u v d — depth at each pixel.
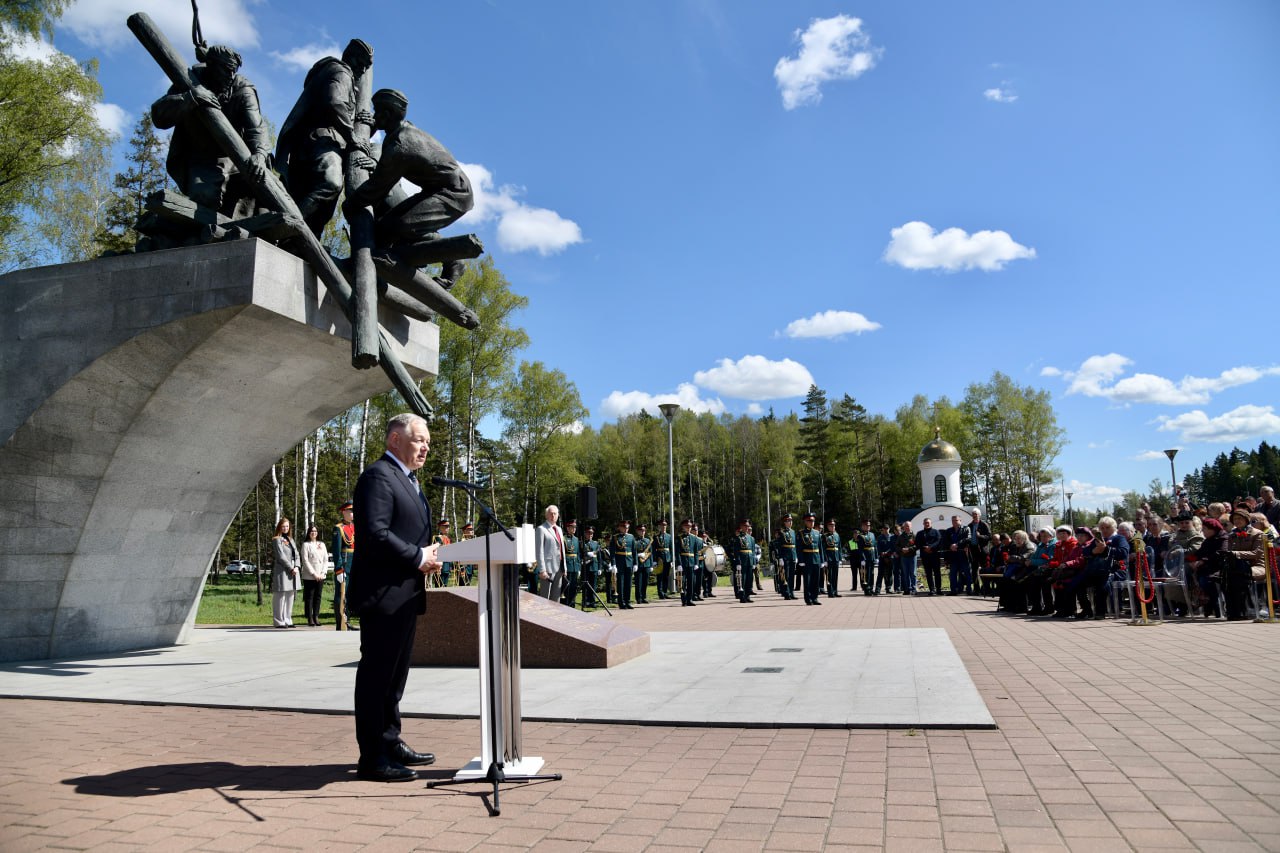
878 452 77.31
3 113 19.86
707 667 8.16
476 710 6.09
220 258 8.51
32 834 3.45
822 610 18.16
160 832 3.46
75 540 9.59
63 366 8.82
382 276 9.94
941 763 4.37
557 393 45.16
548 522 15.86
